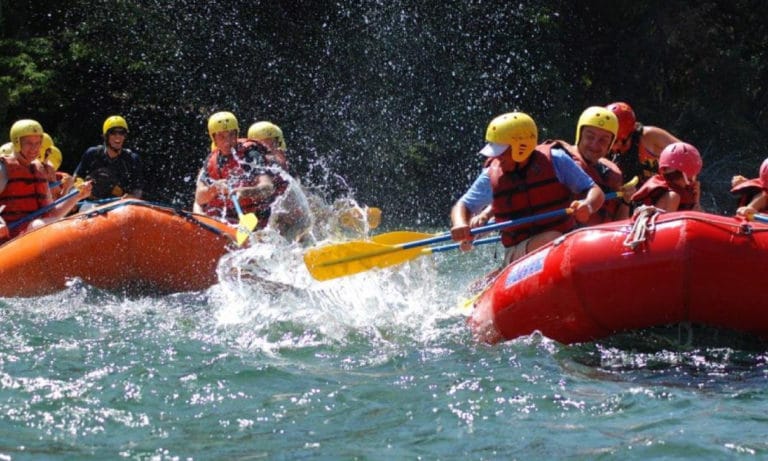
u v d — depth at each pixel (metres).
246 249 30.58
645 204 24.19
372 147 73.88
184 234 29.91
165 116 73.06
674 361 20.75
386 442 16.52
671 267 20.25
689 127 87.12
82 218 29.69
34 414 18.02
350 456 15.91
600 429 16.77
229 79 73.38
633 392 18.61
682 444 15.85
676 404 17.89
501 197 24.73
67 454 16.09
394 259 25.98
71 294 29.09
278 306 27.30
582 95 86.88
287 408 18.38
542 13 80.25
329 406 18.47
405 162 73.94
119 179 39.44
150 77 72.38
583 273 20.97
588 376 19.86
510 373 20.12
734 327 20.95
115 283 29.62
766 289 20.19
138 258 29.44
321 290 28.78
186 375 20.52
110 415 18.00
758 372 19.89
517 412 17.77
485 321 23.41
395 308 27.47
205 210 34.03
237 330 24.83
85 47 69.50
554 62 82.31
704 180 83.62
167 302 28.83
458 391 19.06
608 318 21.11
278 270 30.41
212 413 18.14
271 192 33.09
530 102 80.31
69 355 22.12
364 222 36.28
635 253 20.58
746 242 20.28
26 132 32.78
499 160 24.67
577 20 85.25
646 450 15.70
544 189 24.23
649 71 87.31
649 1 85.88
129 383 19.88
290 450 16.23
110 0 70.56
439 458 15.73
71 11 71.31
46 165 36.59
